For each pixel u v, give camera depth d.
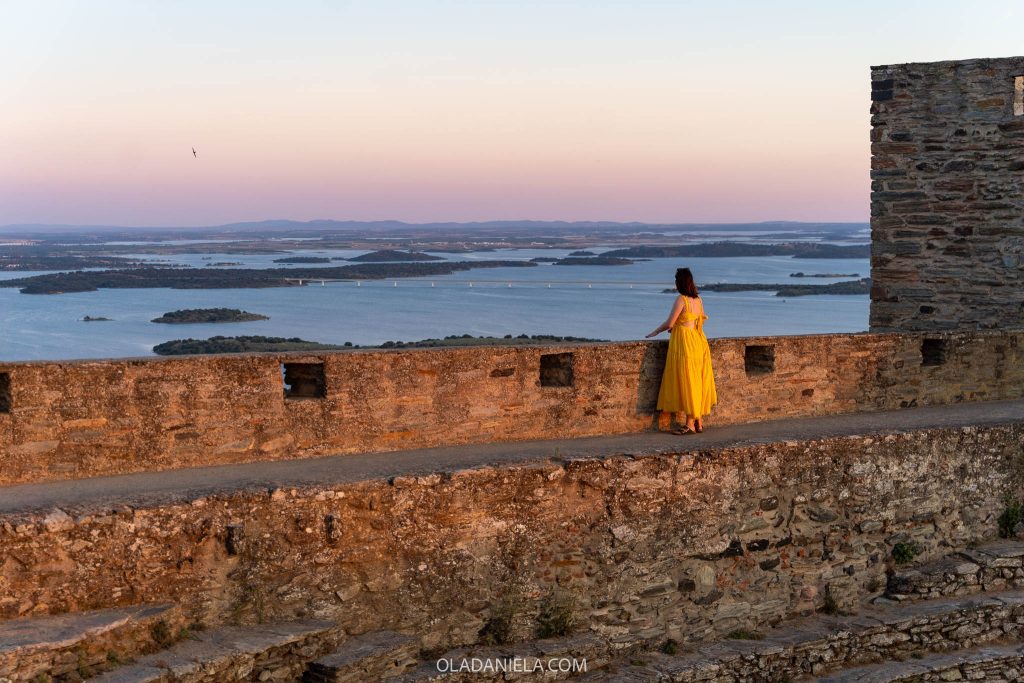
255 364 8.77
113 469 8.33
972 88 14.74
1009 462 10.98
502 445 9.64
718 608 9.45
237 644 7.34
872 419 11.37
